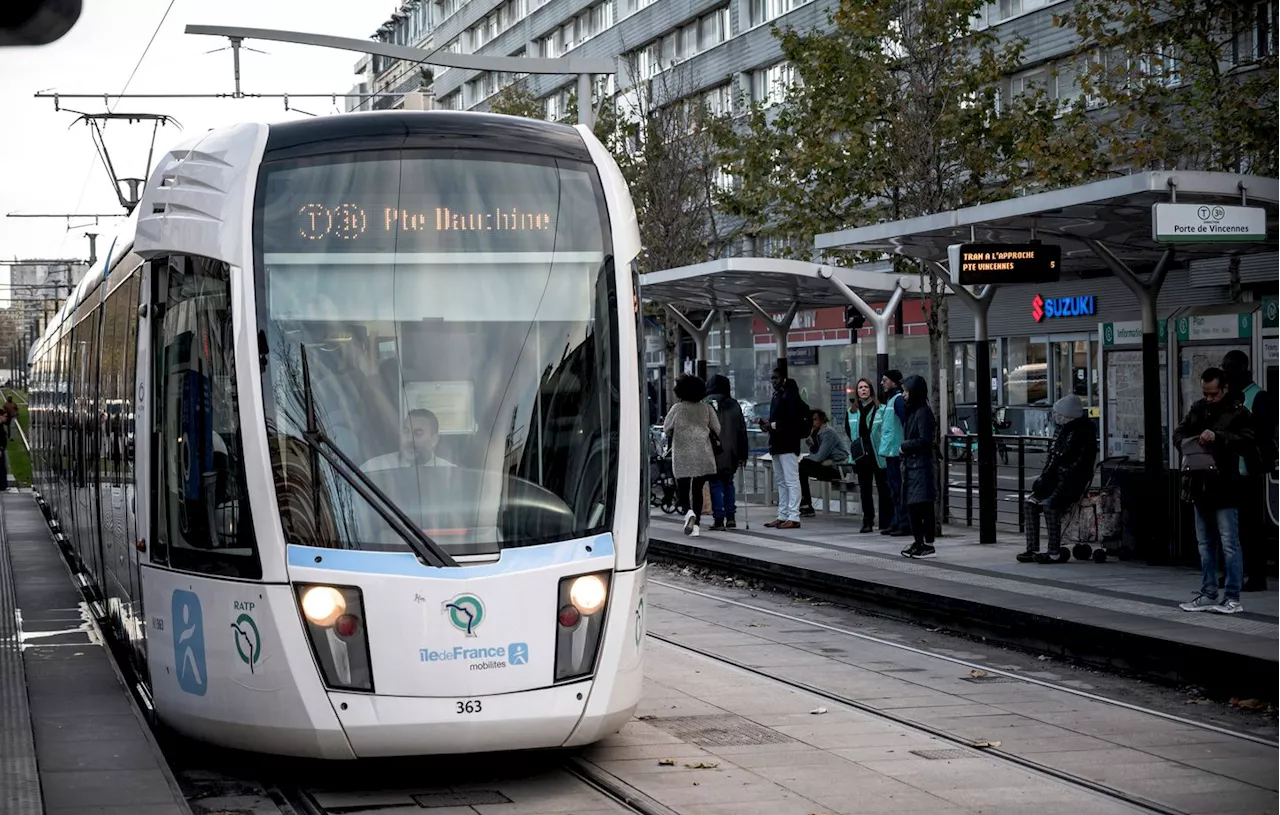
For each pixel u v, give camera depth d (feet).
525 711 23.67
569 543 24.57
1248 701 31.60
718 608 48.32
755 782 24.91
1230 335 52.70
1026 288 130.00
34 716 28.22
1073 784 24.72
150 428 27.91
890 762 26.37
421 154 25.89
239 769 26.50
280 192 25.35
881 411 63.05
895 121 90.12
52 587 51.65
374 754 23.47
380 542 23.73
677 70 155.84
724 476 67.00
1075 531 51.57
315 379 24.52
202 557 25.13
